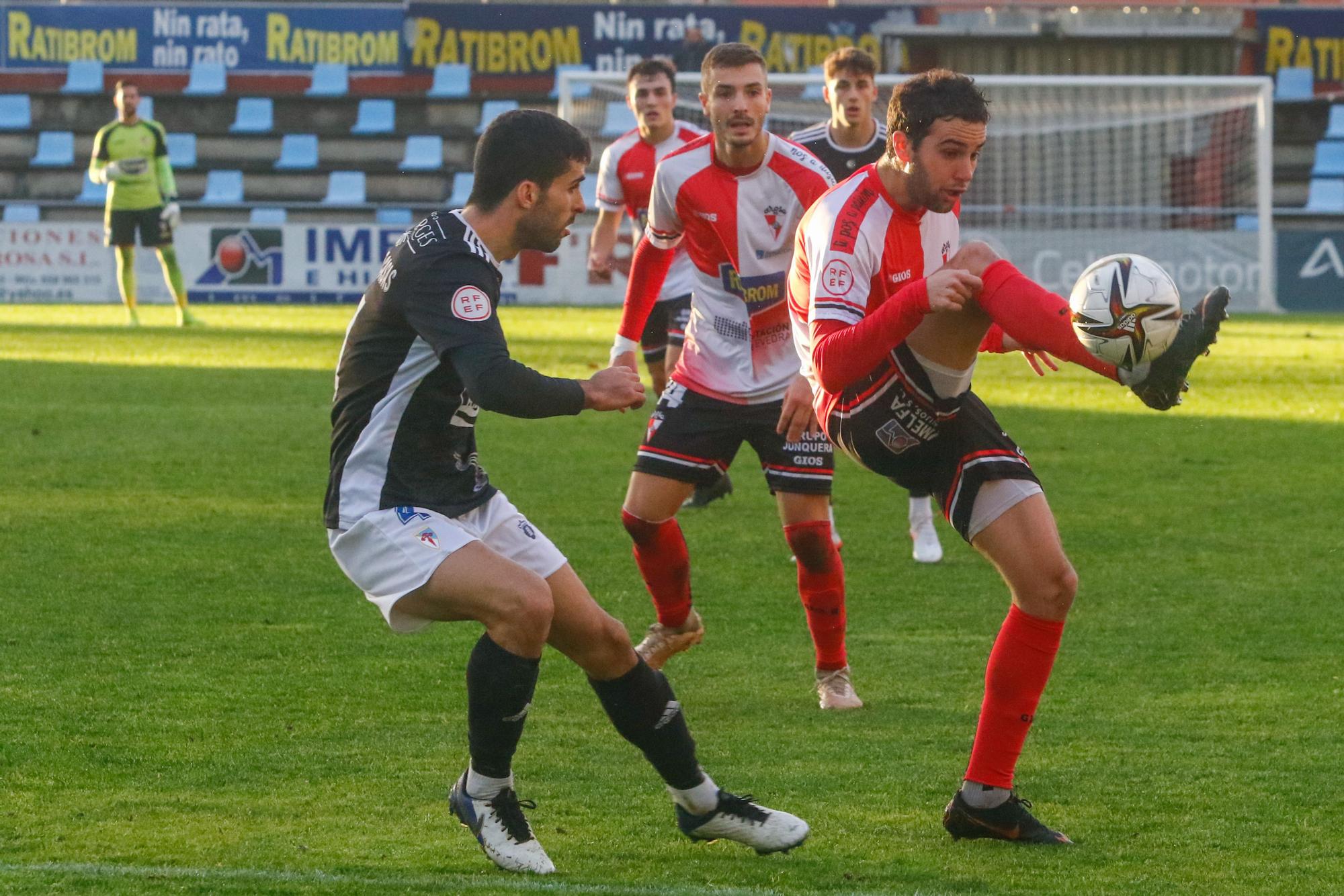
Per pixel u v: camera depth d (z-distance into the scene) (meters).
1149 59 69.56
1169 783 10.39
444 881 8.41
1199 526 19.92
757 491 23.12
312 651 13.80
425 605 8.84
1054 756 10.98
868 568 17.83
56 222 65.00
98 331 47.03
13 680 12.70
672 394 13.77
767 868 8.87
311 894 8.16
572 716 12.06
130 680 12.78
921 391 9.66
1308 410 31.03
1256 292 61.44
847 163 17.73
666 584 13.57
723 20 68.94
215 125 70.94
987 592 16.56
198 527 19.23
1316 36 69.44
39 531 18.84
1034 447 26.67
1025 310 9.17
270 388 33.19
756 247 13.66
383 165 70.50
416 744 11.18
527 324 48.97
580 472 23.89
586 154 9.02
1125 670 13.32
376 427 8.96
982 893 8.42
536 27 70.38
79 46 70.94
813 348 9.55
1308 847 9.18
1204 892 8.45
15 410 29.20
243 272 61.84
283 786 10.23
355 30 71.06
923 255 10.03
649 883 8.50
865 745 11.37
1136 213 64.56
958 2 69.00
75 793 10.02
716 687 13.05
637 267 14.76
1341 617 15.21
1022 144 65.25
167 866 8.66
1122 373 8.93
